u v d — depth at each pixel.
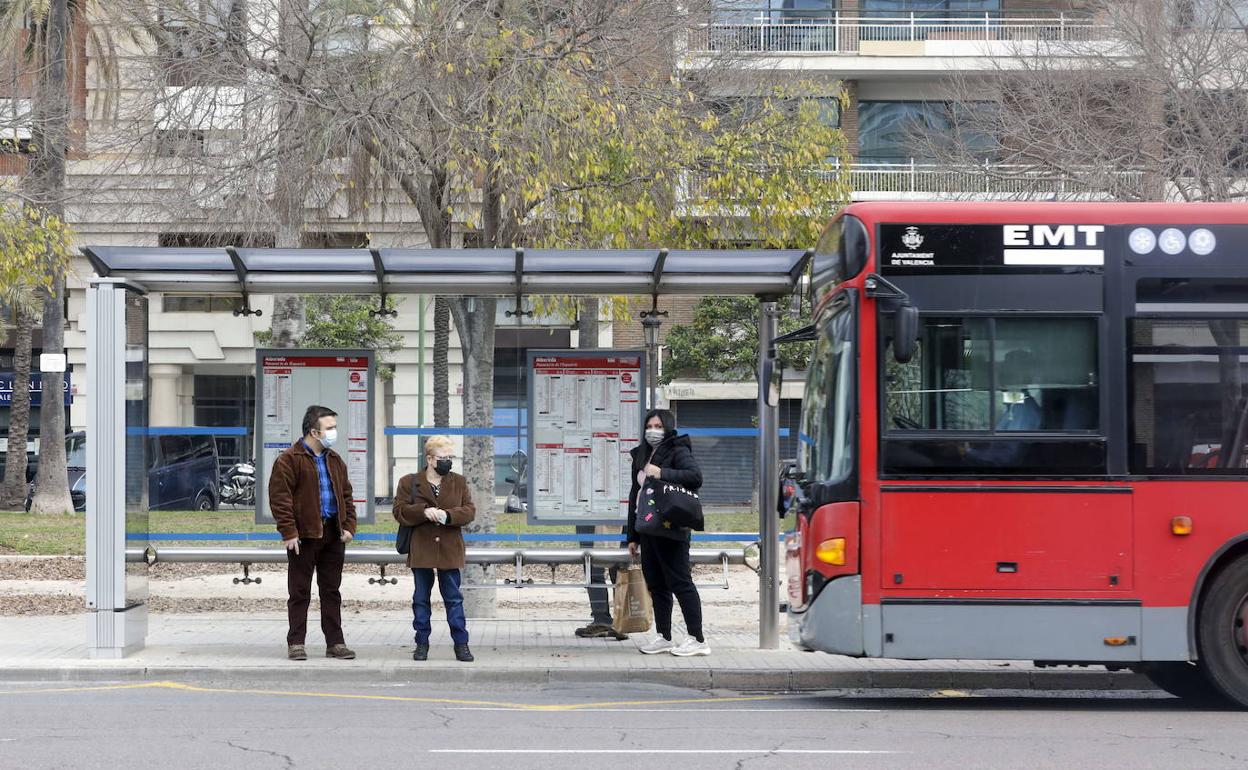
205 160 19.25
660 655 14.11
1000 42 40.56
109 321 13.44
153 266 13.66
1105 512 11.52
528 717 10.92
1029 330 11.72
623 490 15.27
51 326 33.44
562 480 15.26
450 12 17.98
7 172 36.12
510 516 15.55
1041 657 11.46
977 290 11.75
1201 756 9.28
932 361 11.70
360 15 19.33
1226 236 11.81
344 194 20.83
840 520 11.66
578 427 15.31
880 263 11.80
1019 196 30.14
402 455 15.93
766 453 14.73
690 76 23.36
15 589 20.28
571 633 15.93
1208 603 11.49
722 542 15.10
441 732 10.08
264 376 15.38
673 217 19.62
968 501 11.57
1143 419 11.62
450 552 13.54
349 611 18.28
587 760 8.98
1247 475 11.54
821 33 43.84
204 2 19.52
